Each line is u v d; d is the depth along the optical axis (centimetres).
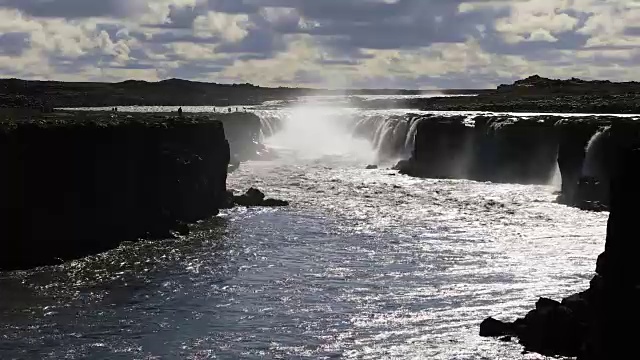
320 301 5372
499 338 4619
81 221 6906
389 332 4762
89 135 7125
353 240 7275
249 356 4428
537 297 5338
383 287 5666
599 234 7362
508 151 11188
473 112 16312
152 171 7825
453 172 11875
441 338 4647
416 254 6650
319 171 12525
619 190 3922
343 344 4591
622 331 3834
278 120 17500
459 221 8138
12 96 15850
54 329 4838
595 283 4250
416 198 9681
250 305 5303
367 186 10756
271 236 7506
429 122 12262
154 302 5381
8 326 4878
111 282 5872
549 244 6962
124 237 7231
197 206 8494
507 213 8550
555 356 4325
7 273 6056
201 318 5053
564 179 9594
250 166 13212
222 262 6469
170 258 6619
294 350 4509
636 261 3791
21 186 6419
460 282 5750
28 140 6588
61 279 5934
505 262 6316
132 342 4631
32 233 6456
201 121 9094
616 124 7906
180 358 4400
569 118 10969
